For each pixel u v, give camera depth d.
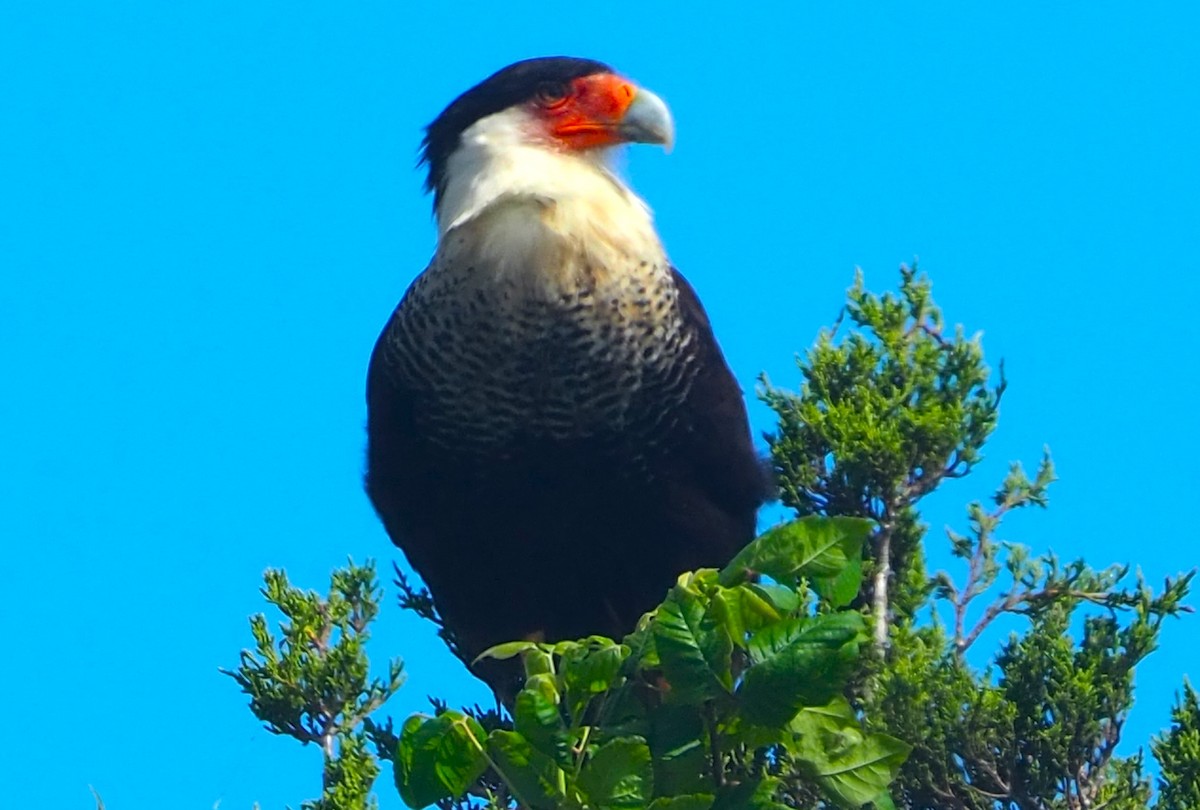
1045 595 12.61
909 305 13.16
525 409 12.20
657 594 12.65
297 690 12.35
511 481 12.30
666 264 12.55
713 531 12.41
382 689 12.55
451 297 12.31
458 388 12.27
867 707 11.78
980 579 12.78
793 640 7.12
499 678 12.95
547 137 12.66
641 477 12.28
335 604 12.66
